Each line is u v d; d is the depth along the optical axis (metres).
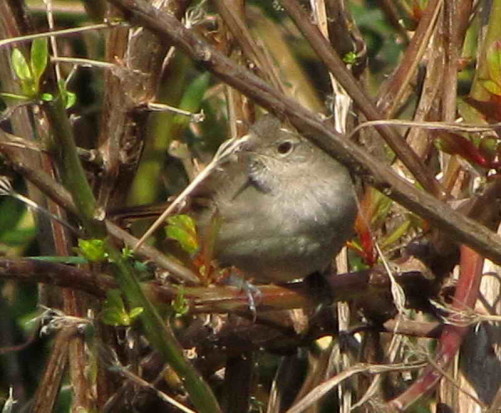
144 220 8.04
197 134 9.64
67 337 7.69
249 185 8.42
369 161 5.26
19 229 9.65
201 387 5.91
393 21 8.90
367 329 7.48
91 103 9.55
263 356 9.55
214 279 6.41
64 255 7.63
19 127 7.59
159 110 7.64
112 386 7.62
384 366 6.57
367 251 6.90
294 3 6.99
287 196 8.27
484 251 5.64
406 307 7.11
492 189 6.16
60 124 5.12
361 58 8.35
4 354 9.58
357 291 6.77
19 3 6.24
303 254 8.35
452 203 6.74
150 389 7.29
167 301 6.01
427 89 7.83
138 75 7.56
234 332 7.73
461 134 6.37
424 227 6.92
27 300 9.74
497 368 7.08
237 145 5.83
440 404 7.22
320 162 8.23
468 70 8.55
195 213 8.65
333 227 8.26
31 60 5.04
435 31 7.87
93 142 9.48
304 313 7.66
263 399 9.29
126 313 5.74
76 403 7.67
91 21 8.79
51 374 7.77
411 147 7.48
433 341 8.79
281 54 9.88
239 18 7.75
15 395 9.48
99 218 5.44
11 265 5.58
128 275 5.59
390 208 7.50
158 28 4.80
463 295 6.41
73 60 6.52
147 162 8.40
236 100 8.57
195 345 7.77
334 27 8.26
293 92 9.75
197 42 4.87
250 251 8.46
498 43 5.72
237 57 8.19
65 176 5.32
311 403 6.43
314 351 8.84
